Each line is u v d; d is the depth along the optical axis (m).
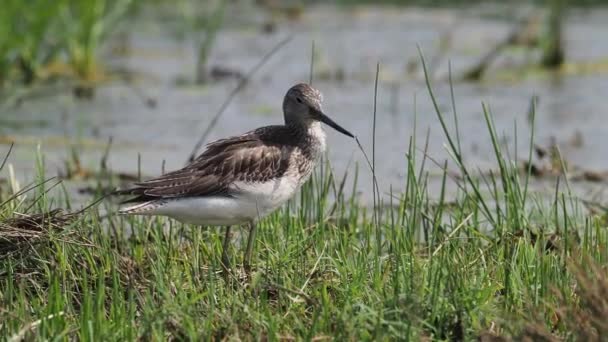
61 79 22.66
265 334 9.45
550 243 12.02
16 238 10.87
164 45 26.00
